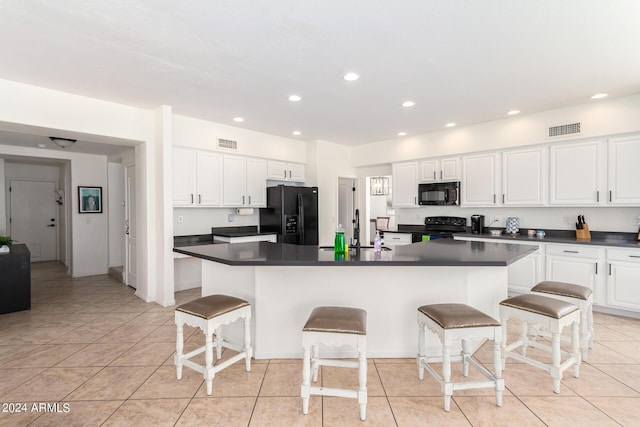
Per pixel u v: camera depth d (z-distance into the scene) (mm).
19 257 3906
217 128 4734
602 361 2604
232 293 2871
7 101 3066
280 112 4195
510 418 1935
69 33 2270
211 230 5203
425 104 3875
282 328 2703
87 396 2158
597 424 1871
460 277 2676
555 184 4145
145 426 1867
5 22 2123
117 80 3113
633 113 3570
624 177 3662
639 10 2012
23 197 7238
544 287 2756
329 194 6074
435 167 5281
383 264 2312
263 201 5449
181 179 4402
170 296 4094
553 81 3176
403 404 2082
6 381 2340
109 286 5117
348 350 2699
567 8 1996
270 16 2072
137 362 2629
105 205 6184
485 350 2822
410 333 2707
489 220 5035
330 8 1986
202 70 2898
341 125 4852
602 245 3598
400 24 2170
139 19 2104
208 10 2006
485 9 2004
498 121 4559
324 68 2867
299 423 1902
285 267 2684
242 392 2211
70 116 3445
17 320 3594
